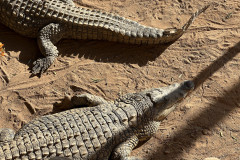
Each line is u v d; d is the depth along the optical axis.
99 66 6.02
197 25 6.74
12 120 5.25
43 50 5.92
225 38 6.56
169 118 5.43
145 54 6.24
